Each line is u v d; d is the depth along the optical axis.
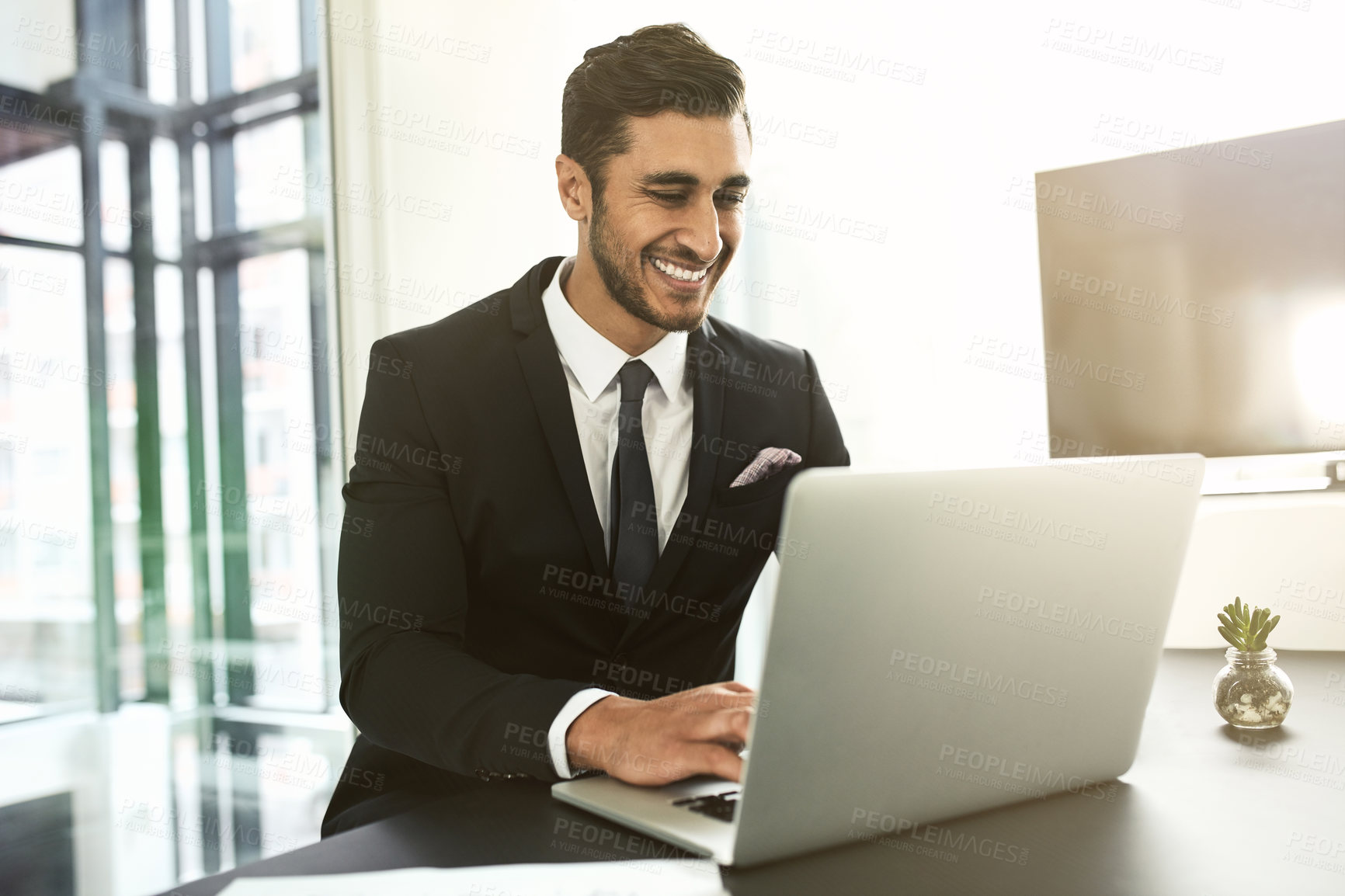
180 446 3.89
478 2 3.21
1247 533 1.40
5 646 3.62
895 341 2.95
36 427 3.72
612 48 1.06
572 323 1.16
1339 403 1.48
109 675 3.76
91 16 3.81
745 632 3.20
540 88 3.33
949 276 2.77
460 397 1.11
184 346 3.93
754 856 0.57
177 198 3.92
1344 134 1.46
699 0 3.25
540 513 1.09
